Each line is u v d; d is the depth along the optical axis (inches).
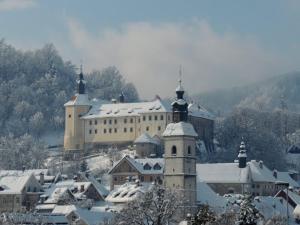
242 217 6378.0
